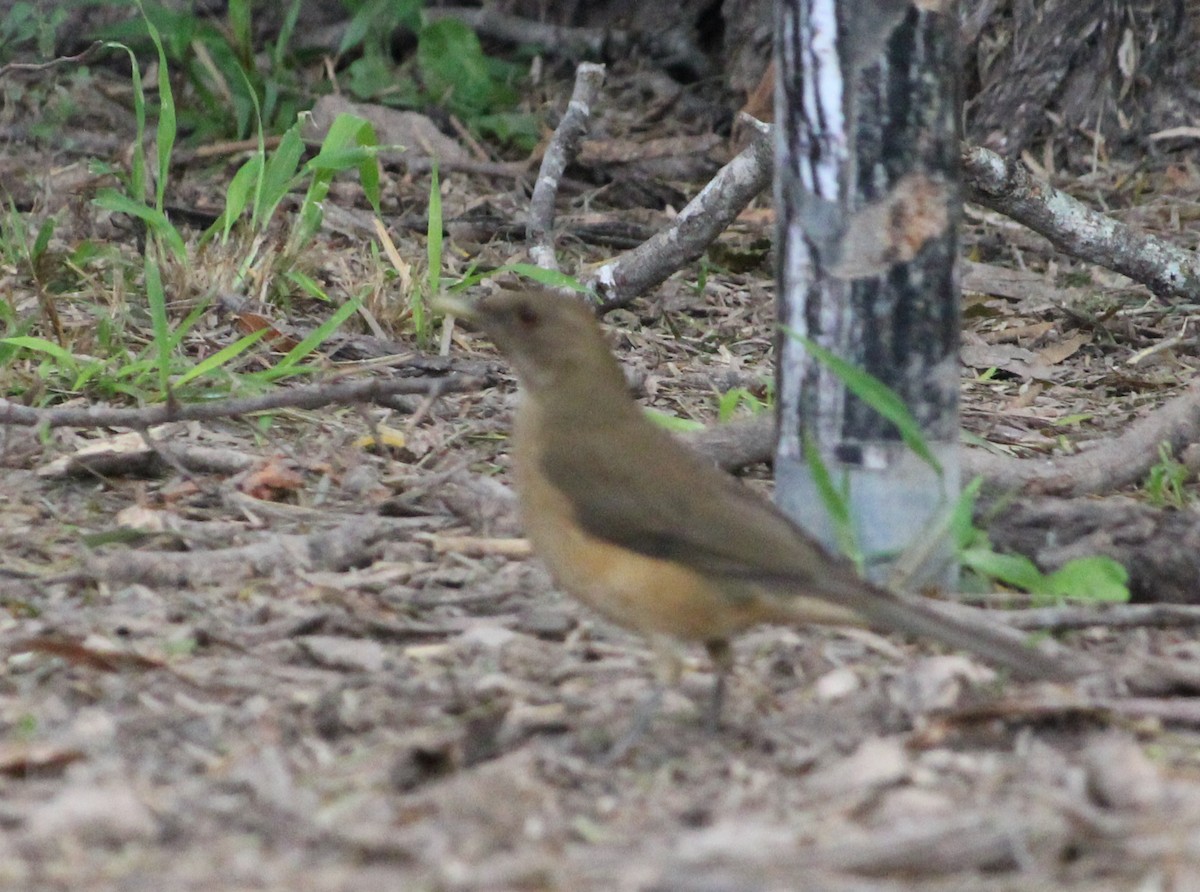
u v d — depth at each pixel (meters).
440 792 7.80
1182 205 21.19
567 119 17.94
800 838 7.20
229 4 22.89
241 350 13.84
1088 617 10.09
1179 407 13.16
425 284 16.42
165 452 12.27
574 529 8.73
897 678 9.21
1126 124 22.12
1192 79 22.14
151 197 19.48
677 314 17.83
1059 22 21.73
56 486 12.26
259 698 8.95
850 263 10.32
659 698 8.60
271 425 13.49
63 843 7.19
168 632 9.85
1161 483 12.17
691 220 16.88
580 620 10.25
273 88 21.83
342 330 15.92
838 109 10.23
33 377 13.85
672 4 24.70
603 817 7.60
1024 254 20.11
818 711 8.92
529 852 7.13
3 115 21.55
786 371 10.65
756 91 22.36
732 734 8.66
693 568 8.48
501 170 21.41
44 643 9.21
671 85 23.73
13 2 23.39
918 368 10.39
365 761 8.16
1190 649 9.84
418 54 23.70
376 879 6.83
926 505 10.47
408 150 21.64
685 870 6.84
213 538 11.34
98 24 23.17
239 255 16.55
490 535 11.49
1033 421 14.88
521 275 17.30
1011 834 7.02
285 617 10.12
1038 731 8.57
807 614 8.49
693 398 15.03
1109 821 7.27
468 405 14.17
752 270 19.38
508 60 24.73
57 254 16.33
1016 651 8.09
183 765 8.12
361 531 11.21
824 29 10.19
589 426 9.00
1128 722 8.55
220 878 6.84
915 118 10.23
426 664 9.55
